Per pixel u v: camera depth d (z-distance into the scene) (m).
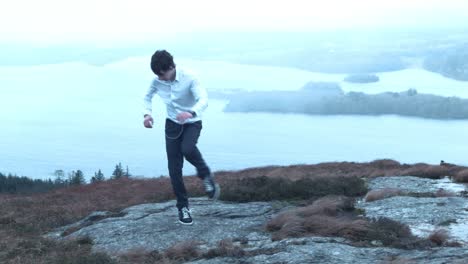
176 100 8.69
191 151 8.58
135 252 8.56
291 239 8.55
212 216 10.73
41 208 15.95
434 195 12.11
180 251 8.45
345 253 7.67
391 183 14.31
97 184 23.11
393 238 8.45
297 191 12.39
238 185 13.06
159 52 8.49
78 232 10.63
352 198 12.05
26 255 9.27
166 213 11.11
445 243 8.33
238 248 8.22
